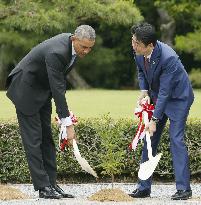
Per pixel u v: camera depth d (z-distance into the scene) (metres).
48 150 17.42
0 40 46.28
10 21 32.12
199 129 20.84
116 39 65.06
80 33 16.20
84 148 20.88
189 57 63.94
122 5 32.94
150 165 16.48
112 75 65.06
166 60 16.95
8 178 20.92
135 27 16.91
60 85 16.42
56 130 20.80
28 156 16.88
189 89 17.28
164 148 20.86
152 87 17.38
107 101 31.27
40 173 16.86
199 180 21.28
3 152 20.81
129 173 21.39
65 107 16.50
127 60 65.31
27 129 16.86
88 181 21.42
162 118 17.59
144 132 17.28
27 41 46.03
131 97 33.81
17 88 16.80
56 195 16.88
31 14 31.91
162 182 21.30
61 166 20.91
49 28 32.78
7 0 33.22
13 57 51.22
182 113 17.14
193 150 20.88
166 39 60.47
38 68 16.69
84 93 37.78
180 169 17.06
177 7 56.66
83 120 21.02
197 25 58.41
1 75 53.19
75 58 16.70
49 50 16.47
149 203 16.09
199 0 57.16
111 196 16.52
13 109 27.45
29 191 19.53
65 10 32.53
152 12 64.31
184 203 16.20
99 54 62.31
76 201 16.28
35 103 16.80
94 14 33.25
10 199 16.86
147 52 16.94
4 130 20.77
